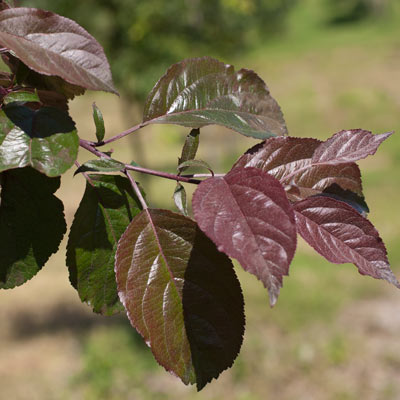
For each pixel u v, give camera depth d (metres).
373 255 0.81
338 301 8.26
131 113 12.05
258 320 7.82
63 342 7.48
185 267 0.79
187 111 0.93
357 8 44.59
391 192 13.80
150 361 6.82
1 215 0.89
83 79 0.73
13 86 0.90
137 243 0.79
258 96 0.97
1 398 6.20
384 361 6.69
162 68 9.66
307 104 25.72
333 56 34.06
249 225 0.69
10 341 7.59
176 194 0.81
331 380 6.33
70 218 11.65
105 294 0.89
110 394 6.20
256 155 0.89
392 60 31.62
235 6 9.95
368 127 22.75
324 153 0.90
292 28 42.41
